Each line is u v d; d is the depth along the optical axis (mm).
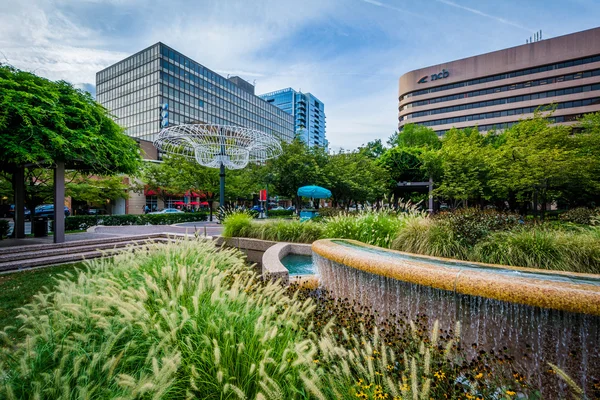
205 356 2234
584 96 56781
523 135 21234
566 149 18094
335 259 4797
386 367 2123
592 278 3283
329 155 25953
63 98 9375
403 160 28078
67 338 2461
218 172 25750
